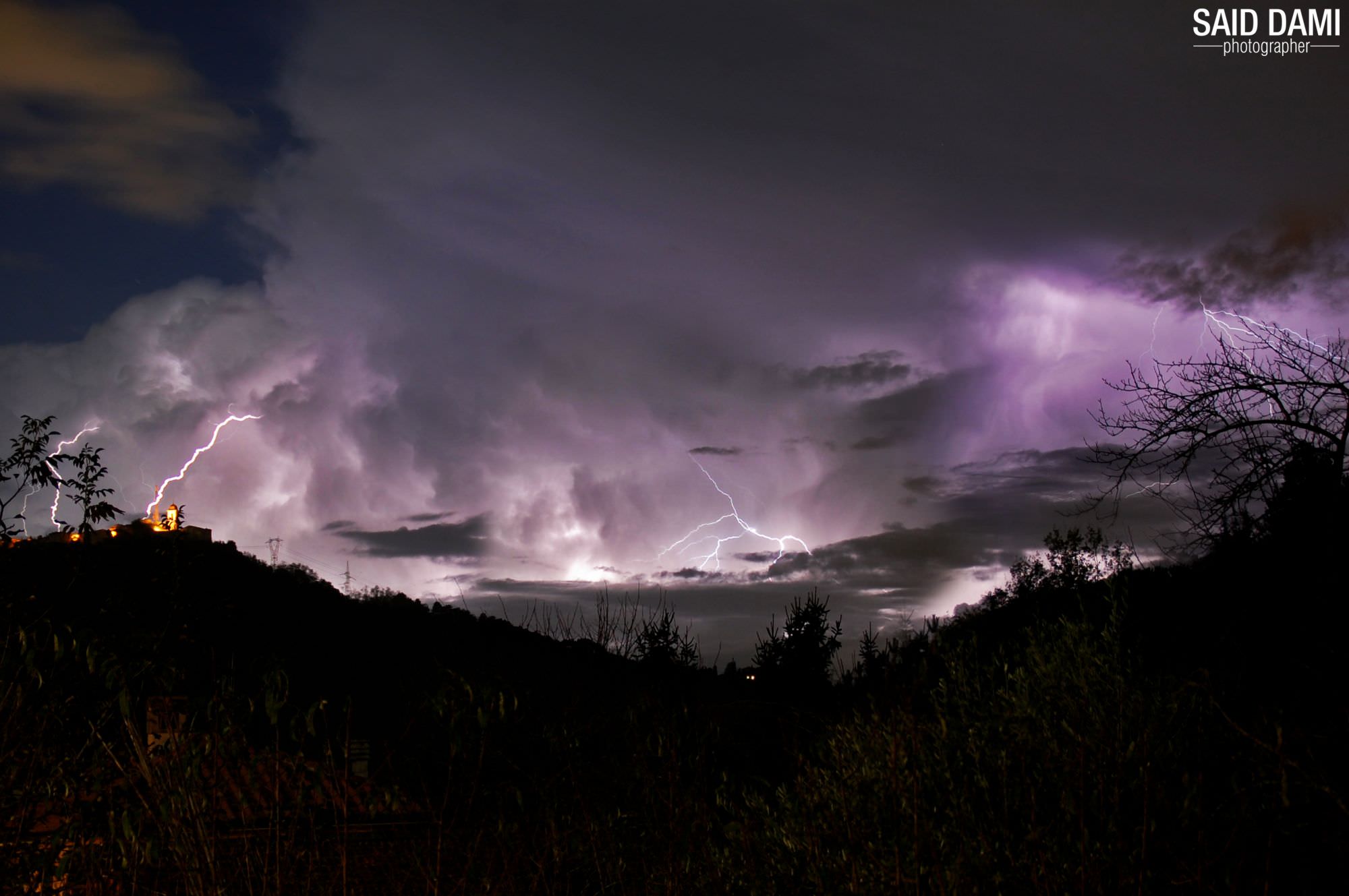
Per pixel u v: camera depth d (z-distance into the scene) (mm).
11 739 3910
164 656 4094
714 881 4293
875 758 4320
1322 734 4062
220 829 3736
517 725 4652
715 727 4863
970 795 4105
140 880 3824
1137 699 4199
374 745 4188
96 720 4168
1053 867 3707
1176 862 3459
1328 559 6367
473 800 4043
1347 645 5555
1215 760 4062
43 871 3801
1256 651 5746
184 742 3783
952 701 4863
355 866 3875
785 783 4945
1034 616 5215
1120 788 3678
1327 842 3404
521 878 4105
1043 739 4199
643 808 4504
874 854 4094
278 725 3820
